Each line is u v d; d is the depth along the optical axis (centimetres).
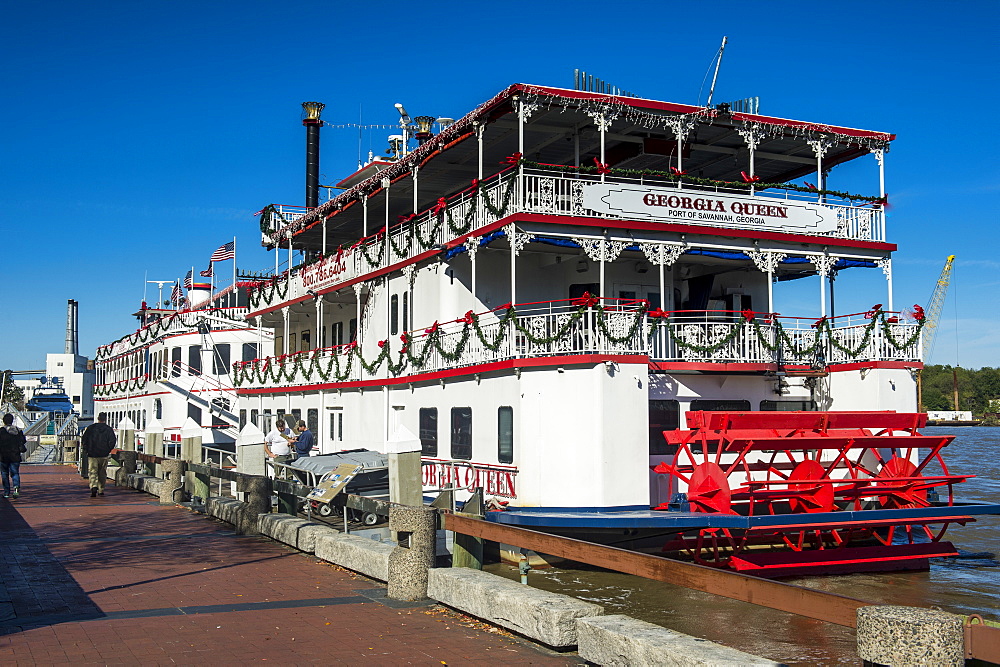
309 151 4031
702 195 1978
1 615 988
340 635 900
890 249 2152
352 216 3055
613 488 1644
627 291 2172
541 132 2144
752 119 2056
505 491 1797
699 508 1678
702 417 1708
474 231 1991
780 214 2050
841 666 1095
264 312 3506
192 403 3734
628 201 1912
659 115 1975
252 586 1152
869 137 2166
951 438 1812
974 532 2288
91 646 853
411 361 2262
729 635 1248
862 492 1794
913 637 544
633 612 1383
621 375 1672
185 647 852
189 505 2091
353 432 2655
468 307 2167
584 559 845
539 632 851
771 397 2008
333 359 2795
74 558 1375
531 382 1734
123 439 3006
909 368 1988
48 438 5681
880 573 1772
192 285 4769
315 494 1579
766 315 2262
